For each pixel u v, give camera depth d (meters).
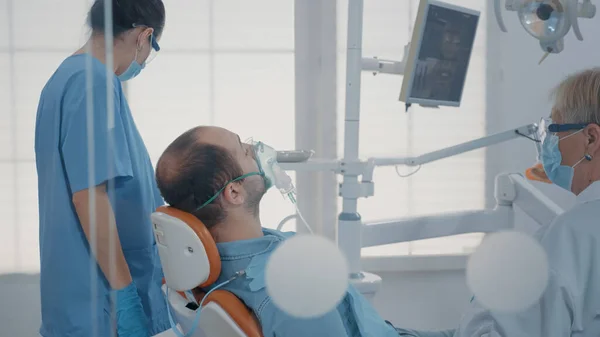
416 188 2.59
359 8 1.68
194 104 2.41
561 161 1.12
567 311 0.95
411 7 2.53
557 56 2.38
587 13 1.62
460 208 2.61
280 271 0.92
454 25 1.80
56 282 1.11
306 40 2.46
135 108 2.38
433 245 2.54
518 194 2.03
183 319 0.94
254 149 0.99
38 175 1.11
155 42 1.31
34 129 1.10
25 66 1.07
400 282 2.51
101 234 1.12
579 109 1.08
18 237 1.13
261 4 2.43
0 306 1.11
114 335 1.15
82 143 1.09
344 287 0.98
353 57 1.70
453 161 2.59
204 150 0.94
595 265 0.96
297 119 2.49
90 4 1.10
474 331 1.02
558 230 0.99
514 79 2.50
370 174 1.75
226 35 2.41
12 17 1.05
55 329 1.11
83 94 1.09
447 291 2.50
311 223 2.54
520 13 1.59
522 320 0.97
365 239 1.84
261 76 2.45
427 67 1.76
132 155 1.25
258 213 1.00
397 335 1.10
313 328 0.89
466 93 2.53
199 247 0.88
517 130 1.74
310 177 2.53
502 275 1.00
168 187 0.95
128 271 1.17
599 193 1.04
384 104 2.56
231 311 0.86
